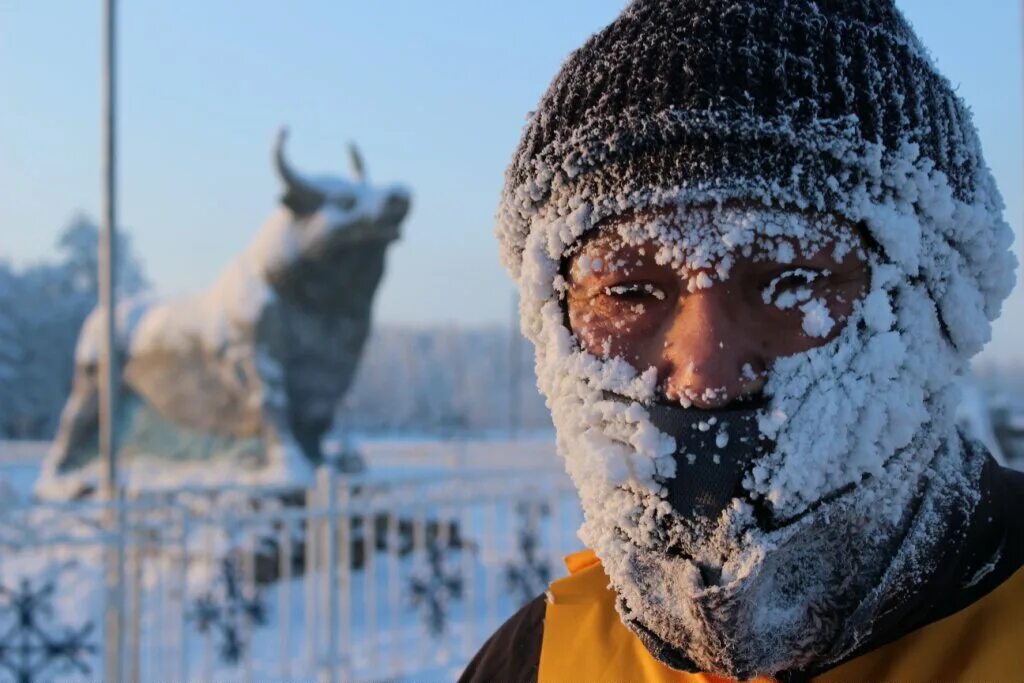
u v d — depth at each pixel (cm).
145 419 892
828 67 69
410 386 4691
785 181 67
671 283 72
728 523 67
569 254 78
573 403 76
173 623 486
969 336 71
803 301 69
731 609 65
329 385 874
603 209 74
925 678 73
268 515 453
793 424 67
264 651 514
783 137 67
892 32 73
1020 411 1504
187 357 853
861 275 70
